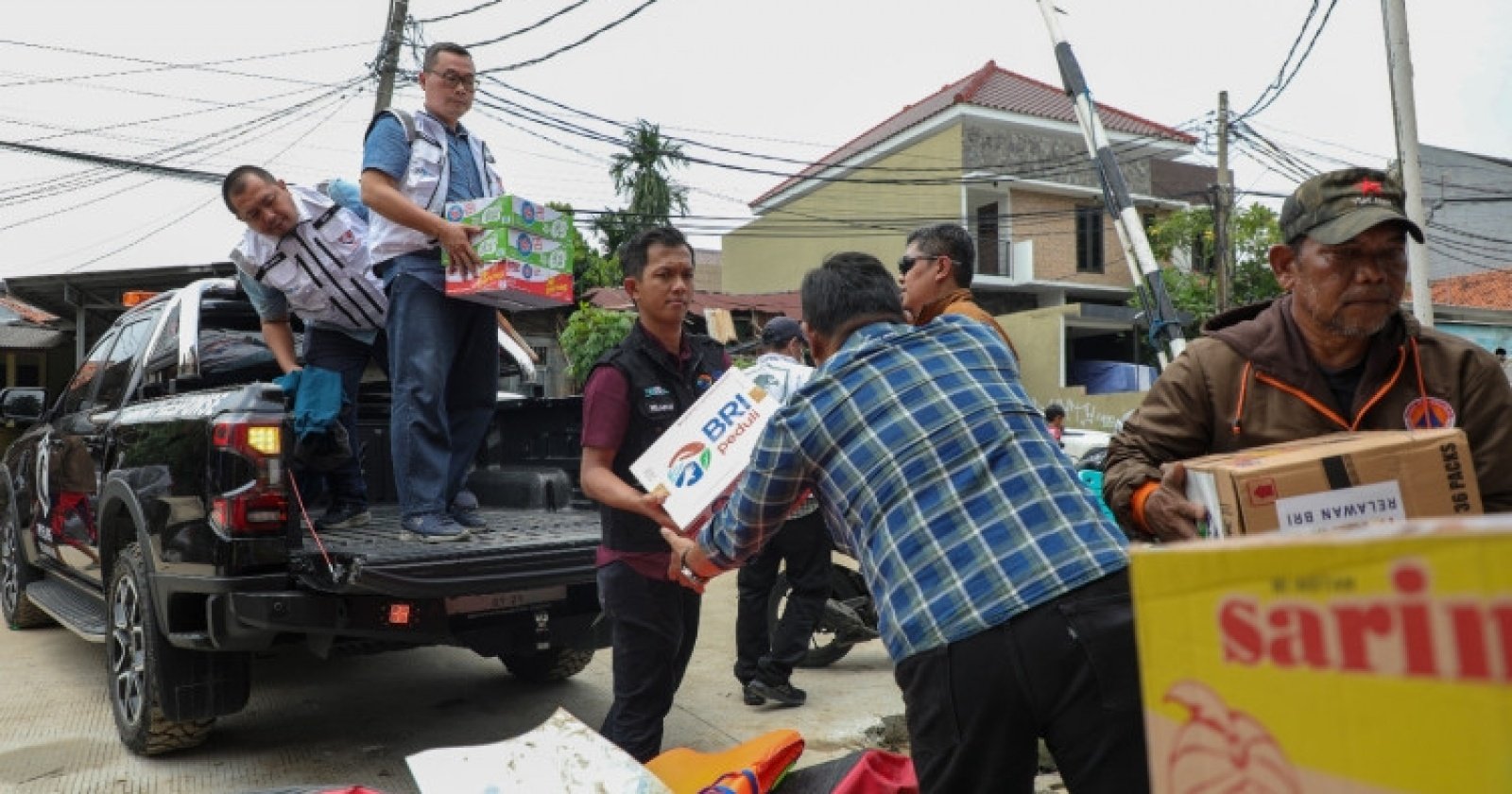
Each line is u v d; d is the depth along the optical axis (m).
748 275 26.12
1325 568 0.71
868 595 5.12
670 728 4.17
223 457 3.36
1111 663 1.71
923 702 1.83
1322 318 1.87
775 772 2.46
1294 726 0.74
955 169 21.05
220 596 3.33
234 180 3.68
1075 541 1.80
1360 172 1.84
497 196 3.95
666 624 2.85
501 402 4.77
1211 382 2.05
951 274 3.42
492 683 4.94
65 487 4.92
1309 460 1.62
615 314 13.55
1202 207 21.22
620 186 22.69
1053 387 19.86
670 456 2.54
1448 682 0.64
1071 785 1.79
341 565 3.27
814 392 1.98
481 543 3.56
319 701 4.61
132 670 3.85
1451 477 1.62
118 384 4.75
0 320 17.53
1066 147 21.97
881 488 1.88
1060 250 21.98
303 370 3.91
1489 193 23.78
